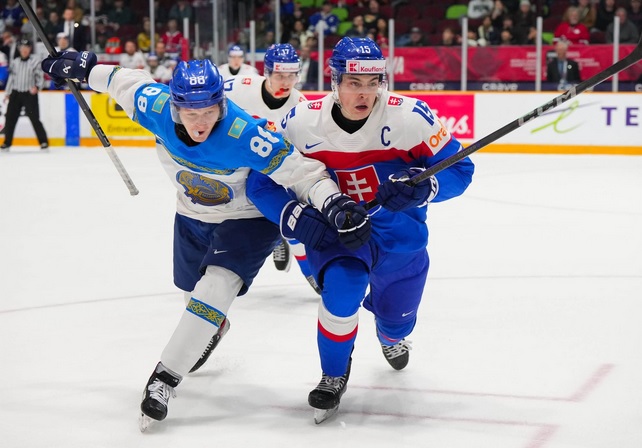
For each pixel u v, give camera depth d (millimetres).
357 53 3523
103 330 5199
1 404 3986
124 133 16281
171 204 10078
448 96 14875
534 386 4168
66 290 6203
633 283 6230
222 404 3992
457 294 5992
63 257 7332
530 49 14875
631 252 7309
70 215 9398
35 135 16547
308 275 5746
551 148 14617
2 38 18000
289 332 5160
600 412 3812
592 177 11922
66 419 3803
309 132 3791
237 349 4832
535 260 7051
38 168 13328
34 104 15523
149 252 7516
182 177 4051
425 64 15273
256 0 16859
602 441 3494
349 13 17438
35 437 3600
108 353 4746
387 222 3842
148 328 5238
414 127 3727
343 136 3740
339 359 3768
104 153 15352
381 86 3707
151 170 13117
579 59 14781
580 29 15117
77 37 15352
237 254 3906
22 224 8906
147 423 3633
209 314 3779
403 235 3869
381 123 3721
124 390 4164
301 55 15641
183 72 3488
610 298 5820
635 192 10594
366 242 3596
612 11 15438
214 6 15953
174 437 3600
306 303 5859
